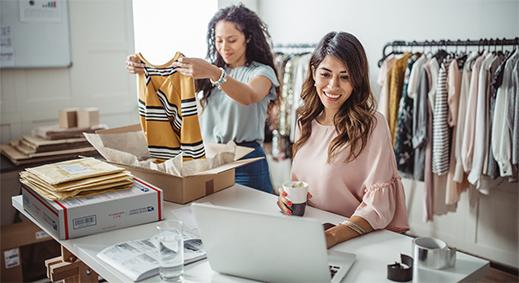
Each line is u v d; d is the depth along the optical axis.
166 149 2.35
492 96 3.13
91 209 1.72
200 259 1.53
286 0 4.68
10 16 3.46
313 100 2.00
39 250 3.30
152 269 1.42
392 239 1.66
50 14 3.61
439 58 3.45
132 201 1.79
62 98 3.75
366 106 1.89
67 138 3.36
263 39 2.73
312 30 4.48
